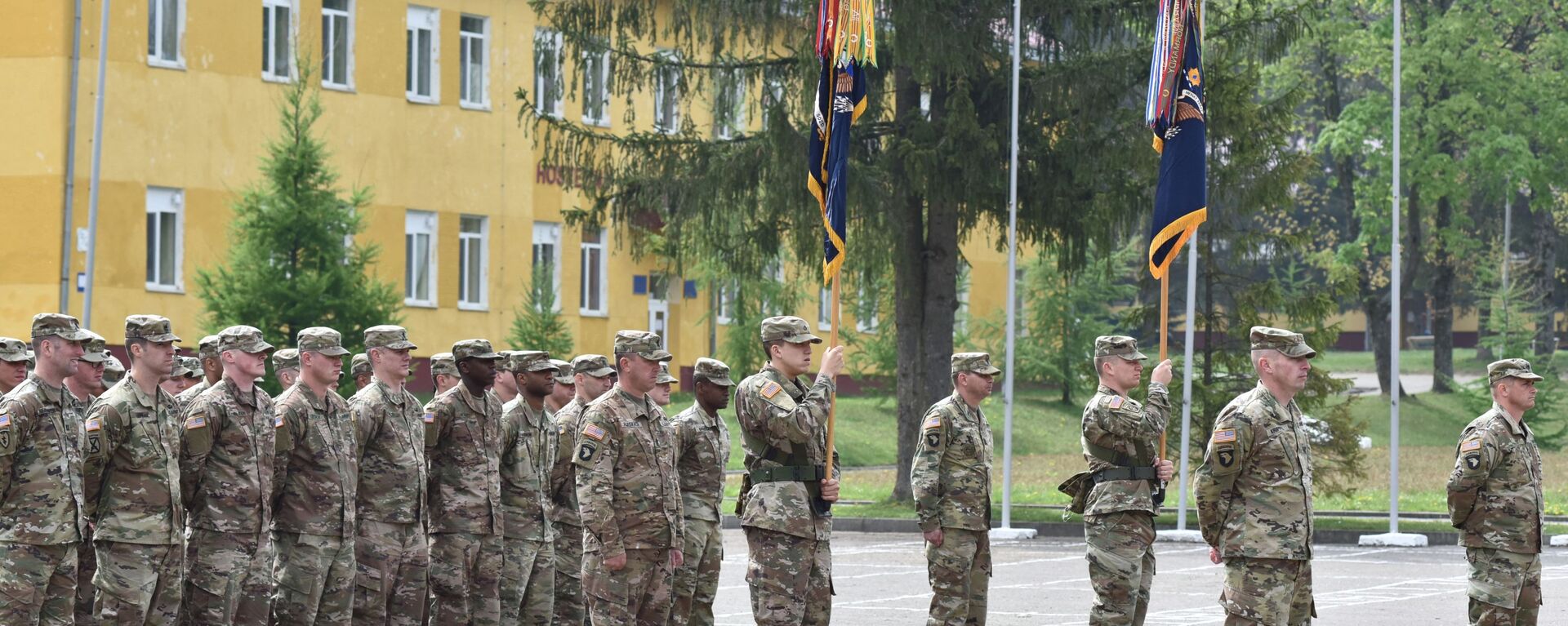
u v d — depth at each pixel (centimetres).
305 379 1242
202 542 1190
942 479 1320
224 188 3956
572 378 1575
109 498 1165
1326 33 5094
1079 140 2788
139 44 3831
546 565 1405
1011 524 2812
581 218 3067
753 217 2959
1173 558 2278
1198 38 1525
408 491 1284
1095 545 1296
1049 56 2873
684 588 1298
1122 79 2733
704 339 4897
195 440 1186
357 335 3384
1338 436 2878
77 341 1196
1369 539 2516
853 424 4725
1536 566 1280
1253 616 1165
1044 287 5403
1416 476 3756
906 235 2983
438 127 4275
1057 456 4466
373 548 1267
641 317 4688
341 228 3409
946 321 3012
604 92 4403
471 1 4344
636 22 2947
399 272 4206
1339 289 2952
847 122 1320
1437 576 2044
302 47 4044
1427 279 6353
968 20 2767
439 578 1328
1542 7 5088
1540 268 6241
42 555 1177
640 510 1239
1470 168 5028
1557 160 5109
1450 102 4962
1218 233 2948
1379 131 5116
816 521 1205
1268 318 2978
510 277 4412
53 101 3738
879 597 1838
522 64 4431
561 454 1457
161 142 3869
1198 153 1502
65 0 3741
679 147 2948
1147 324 3142
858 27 1335
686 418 1317
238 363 1205
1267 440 1163
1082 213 2839
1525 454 1270
